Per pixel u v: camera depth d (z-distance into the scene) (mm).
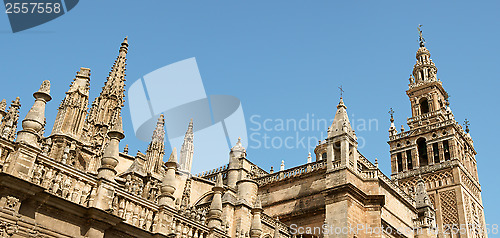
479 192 72688
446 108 76938
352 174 39375
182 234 23672
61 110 31469
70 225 19078
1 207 16859
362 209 39031
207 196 46500
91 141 34688
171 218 22969
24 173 17750
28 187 17594
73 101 31750
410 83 80312
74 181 19875
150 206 22375
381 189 41969
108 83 39062
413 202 48844
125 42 42344
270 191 46062
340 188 38031
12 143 18297
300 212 42062
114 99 38562
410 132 73812
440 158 68500
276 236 33312
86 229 19547
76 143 30328
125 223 20719
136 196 21906
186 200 41250
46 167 18953
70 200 19297
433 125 71562
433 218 50188
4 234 16609
